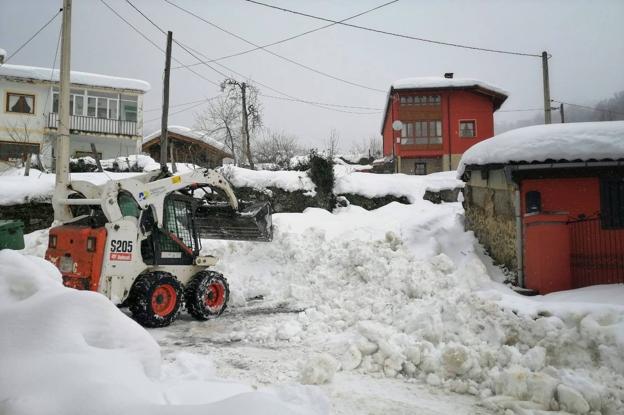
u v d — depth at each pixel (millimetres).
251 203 10203
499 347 5699
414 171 37250
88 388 2471
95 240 6906
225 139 32469
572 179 8422
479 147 9445
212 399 3098
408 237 11125
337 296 8750
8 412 2311
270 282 10219
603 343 5145
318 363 5047
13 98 28688
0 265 3496
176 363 4520
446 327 6156
